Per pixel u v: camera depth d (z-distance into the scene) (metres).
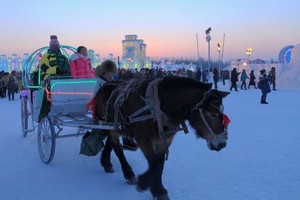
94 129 5.98
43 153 6.66
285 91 26.88
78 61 7.15
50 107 6.52
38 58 8.00
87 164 6.57
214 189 5.05
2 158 6.98
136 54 83.31
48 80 6.54
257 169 5.94
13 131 10.05
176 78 4.33
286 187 5.07
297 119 11.49
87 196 4.92
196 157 6.78
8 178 5.72
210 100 3.88
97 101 5.81
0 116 13.66
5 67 53.72
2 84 24.30
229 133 9.07
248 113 13.20
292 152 7.02
